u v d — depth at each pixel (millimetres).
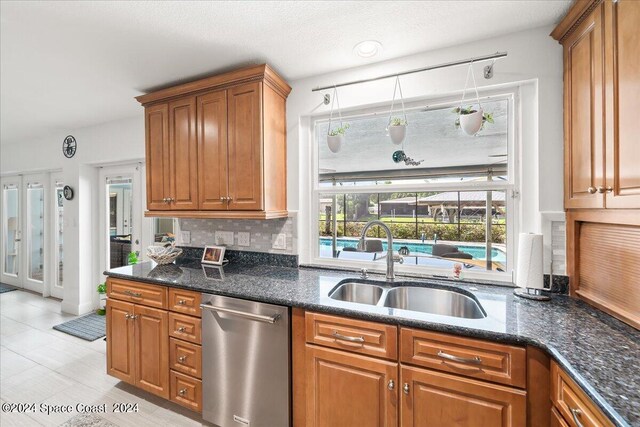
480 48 1739
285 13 1483
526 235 1537
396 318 1269
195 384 1763
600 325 1185
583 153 1348
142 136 3014
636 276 1119
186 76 2154
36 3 1379
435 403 1209
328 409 1411
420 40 1733
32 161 4000
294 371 1512
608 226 1275
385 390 1296
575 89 1414
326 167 2248
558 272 1583
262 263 2357
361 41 1738
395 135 1713
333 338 1402
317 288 1699
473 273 1848
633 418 694
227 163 2035
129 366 2004
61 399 2014
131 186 3334
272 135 2057
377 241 2100
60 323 3238
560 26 1464
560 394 1000
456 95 1865
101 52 1831
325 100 2117
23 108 2805
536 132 1662
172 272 2102
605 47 1157
